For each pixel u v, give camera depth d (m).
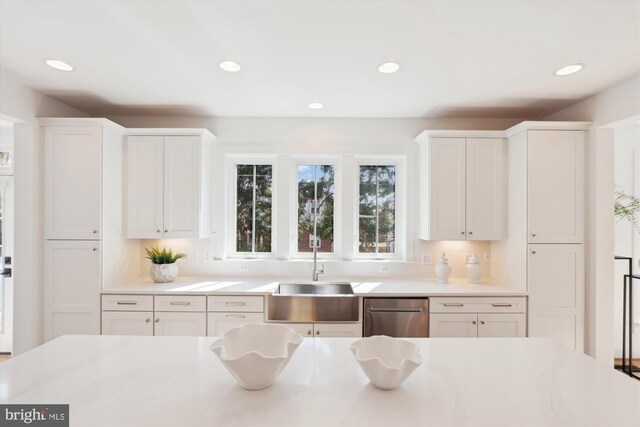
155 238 2.84
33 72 2.17
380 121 3.14
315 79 2.26
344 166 3.15
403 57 1.95
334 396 0.91
